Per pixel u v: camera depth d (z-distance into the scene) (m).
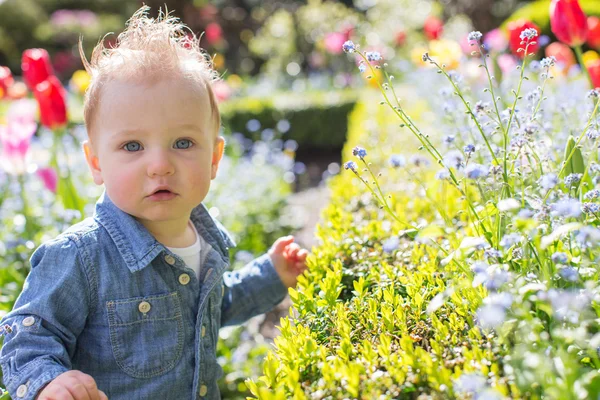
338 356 1.33
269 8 18.73
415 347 1.36
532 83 3.76
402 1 14.03
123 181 1.62
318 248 2.11
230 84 10.25
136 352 1.62
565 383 1.03
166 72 1.65
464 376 1.02
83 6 19.70
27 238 3.29
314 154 10.02
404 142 3.72
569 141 1.66
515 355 1.14
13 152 3.27
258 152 6.62
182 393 1.68
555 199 1.62
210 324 1.82
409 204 2.41
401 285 1.69
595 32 3.70
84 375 1.39
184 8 17.58
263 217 5.06
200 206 1.94
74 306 1.57
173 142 1.64
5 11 16.77
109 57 1.71
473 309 1.38
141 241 1.64
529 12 8.62
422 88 5.59
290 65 13.34
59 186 3.68
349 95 9.97
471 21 14.60
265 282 2.08
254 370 3.05
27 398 1.40
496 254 1.31
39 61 3.50
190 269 1.73
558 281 1.37
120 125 1.62
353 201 2.68
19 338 1.50
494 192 1.49
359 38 12.18
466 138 2.46
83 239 1.62
